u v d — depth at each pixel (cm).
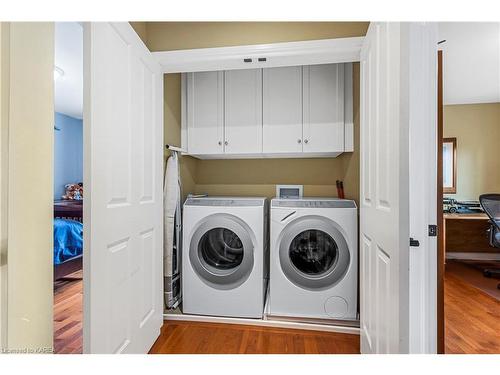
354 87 196
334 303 180
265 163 249
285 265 185
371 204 126
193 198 209
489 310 216
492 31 200
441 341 117
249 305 187
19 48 81
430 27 104
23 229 83
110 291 113
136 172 137
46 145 90
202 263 193
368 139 132
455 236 365
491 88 315
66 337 176
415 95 106
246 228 188
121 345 123
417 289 106
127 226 128
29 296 85
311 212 182
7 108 79
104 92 109
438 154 116
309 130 203
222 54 166
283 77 206
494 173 363
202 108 215
